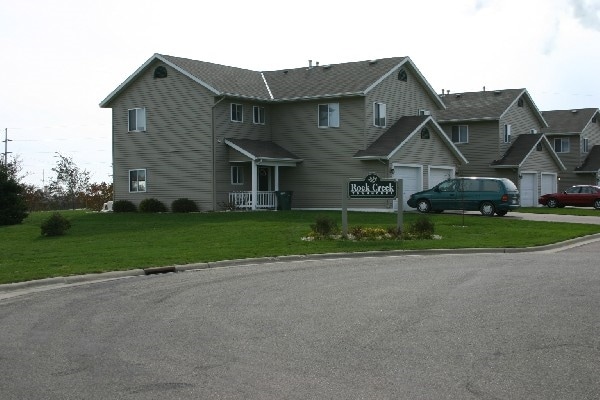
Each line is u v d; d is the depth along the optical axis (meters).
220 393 6.53
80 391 6.66
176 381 6.95
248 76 39.72
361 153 34.59
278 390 6.60
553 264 15.61
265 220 27.55
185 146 36.28
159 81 37.22
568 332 8.77
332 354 7.91
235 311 10.58
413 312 10.21
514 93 47.81
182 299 11.76
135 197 38.38
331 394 6.46
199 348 8.30
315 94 36.06
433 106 40.59
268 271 15.18
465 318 9.72
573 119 55.78
